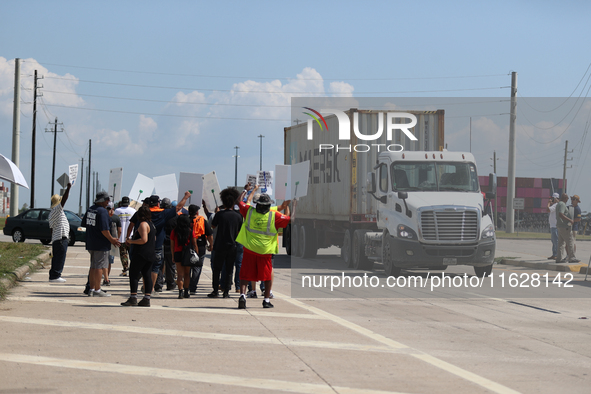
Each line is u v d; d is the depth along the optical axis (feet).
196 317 47.29
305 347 36.94
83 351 34.73
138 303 53.01
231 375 30.14
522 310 54.49
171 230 60.54
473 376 30.66
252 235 52.47
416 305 57.11
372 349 36.73
